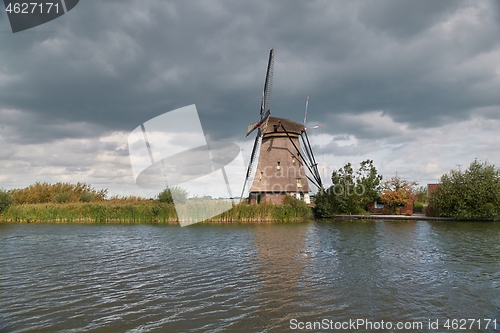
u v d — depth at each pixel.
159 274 15.23
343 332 9.43
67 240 25.69
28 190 55.72
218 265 17.00
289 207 41.84
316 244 23.66
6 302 11.54
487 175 45.62
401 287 13.35
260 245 23.19
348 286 13.43
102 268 16.38
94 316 10.40
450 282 14.07
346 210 50.81
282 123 49.06
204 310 10.94
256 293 12.59
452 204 45.44
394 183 55.06
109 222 40.62
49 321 10.01
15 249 21.64
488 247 22.81
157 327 9.68
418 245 23.44
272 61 46.84
